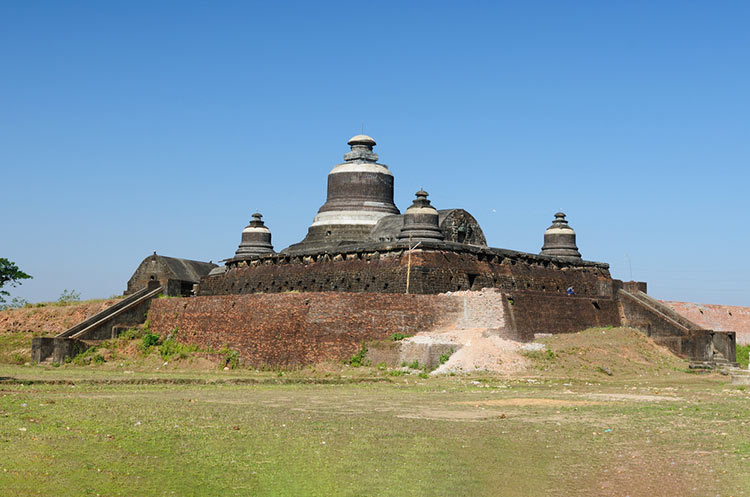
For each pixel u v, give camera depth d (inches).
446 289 2600.9
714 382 2135.8
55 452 991.0
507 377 2081.7
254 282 3154.5
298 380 1994.3
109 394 1610.5
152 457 986.7
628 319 2977.4
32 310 3358.8
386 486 889.5
